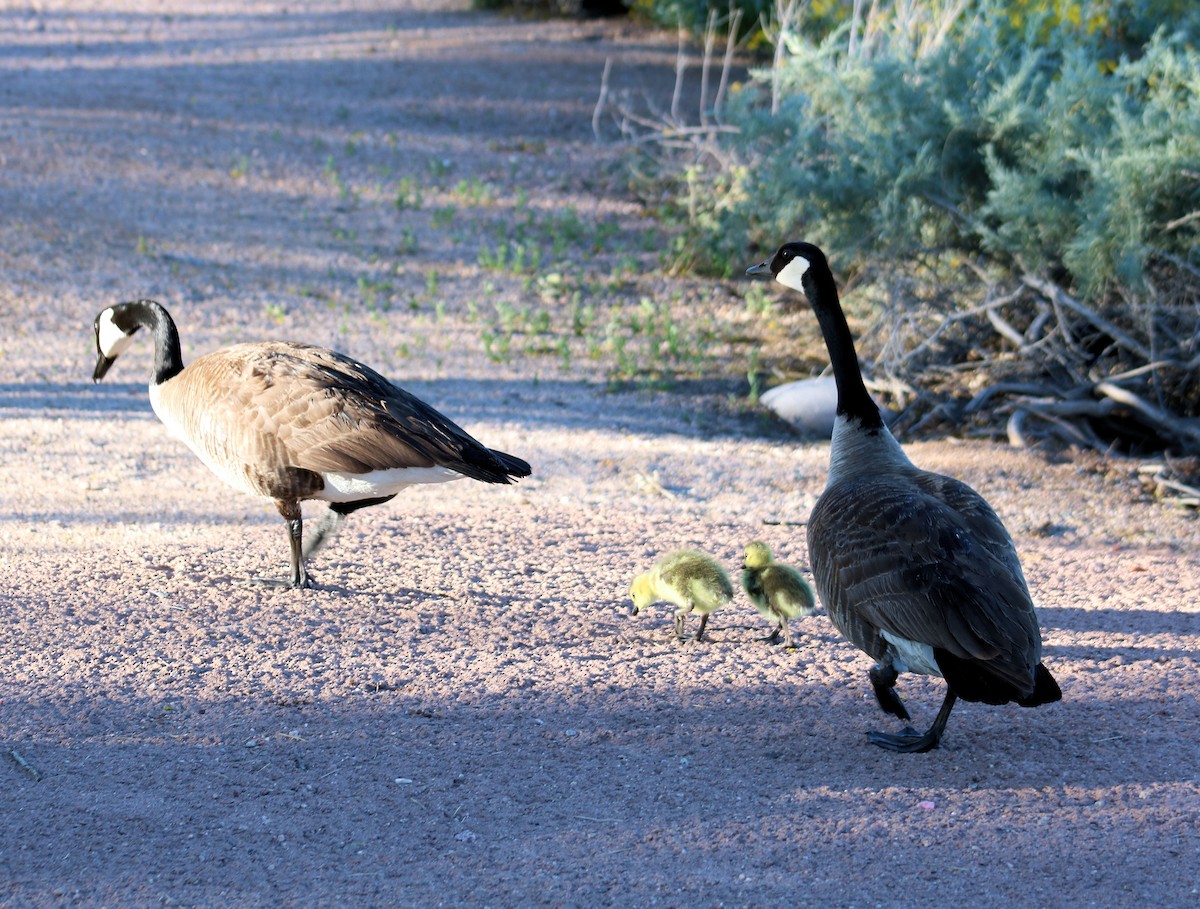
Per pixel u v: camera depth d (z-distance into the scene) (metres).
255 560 7.63
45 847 4.22
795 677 5.97
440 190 20.33
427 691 5.64
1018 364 13.17
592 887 4.01
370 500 6.95
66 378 12.60
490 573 7.59
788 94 16.34
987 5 14.59
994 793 4.70
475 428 11.65
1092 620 6.96
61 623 6.39
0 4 31.08
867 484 5.05
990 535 4.80
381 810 4.52
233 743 5.05
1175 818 4.49
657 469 10.72
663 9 29.44
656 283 17.36
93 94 23.31
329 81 25.66
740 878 4.06
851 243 13.55
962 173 13.17
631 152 21.48
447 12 32.72
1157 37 12.20
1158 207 11.40
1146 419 12.05
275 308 14.91
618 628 6.68
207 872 4.08
